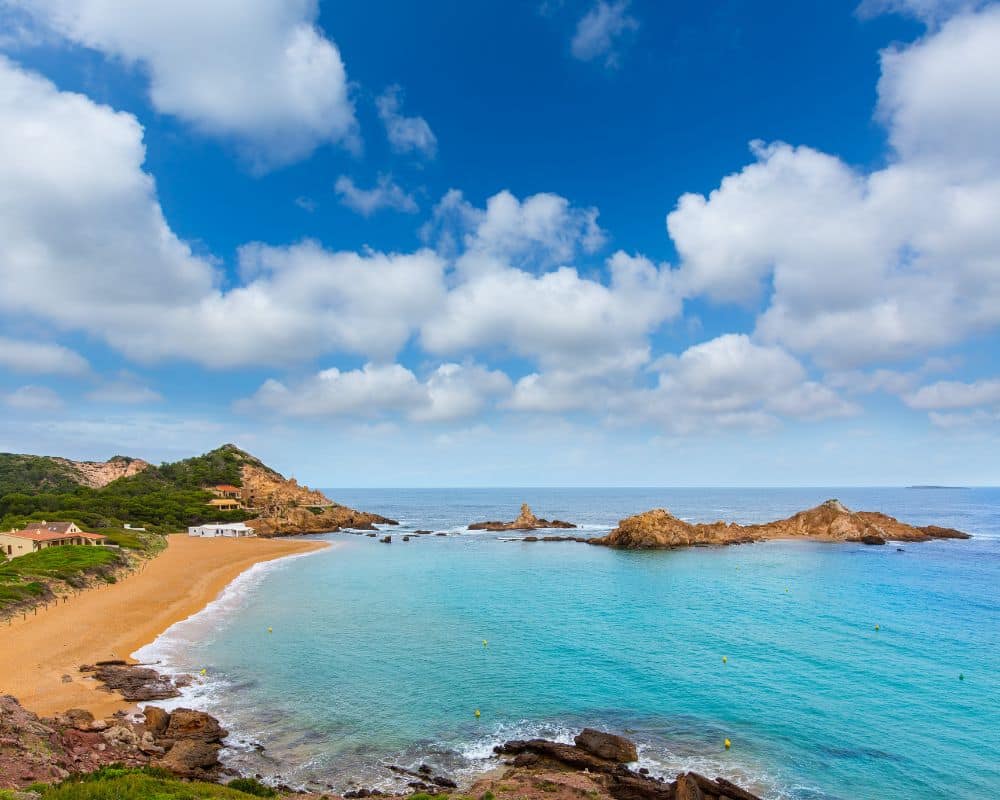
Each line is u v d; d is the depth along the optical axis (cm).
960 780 3322
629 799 3041
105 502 16525
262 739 3747
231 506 19788
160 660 5144
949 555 12175
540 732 3925
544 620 6794
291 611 7150
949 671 5025
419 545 14762
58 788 2397
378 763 3494
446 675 4934
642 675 4950
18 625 5738
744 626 6512
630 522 14500
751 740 3803
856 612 7162
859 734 3878
